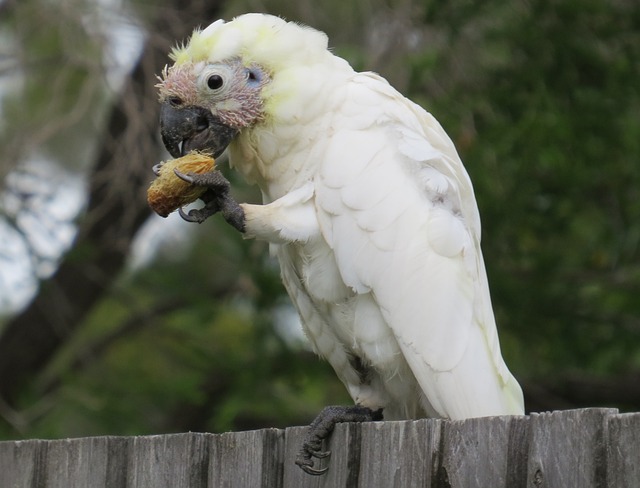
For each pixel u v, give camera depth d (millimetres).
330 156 5418
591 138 11141
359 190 5324
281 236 5344
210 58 5816
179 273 12867
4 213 9711
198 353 12164
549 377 11758
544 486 3527
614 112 11078
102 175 10352
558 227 11375
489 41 10953
